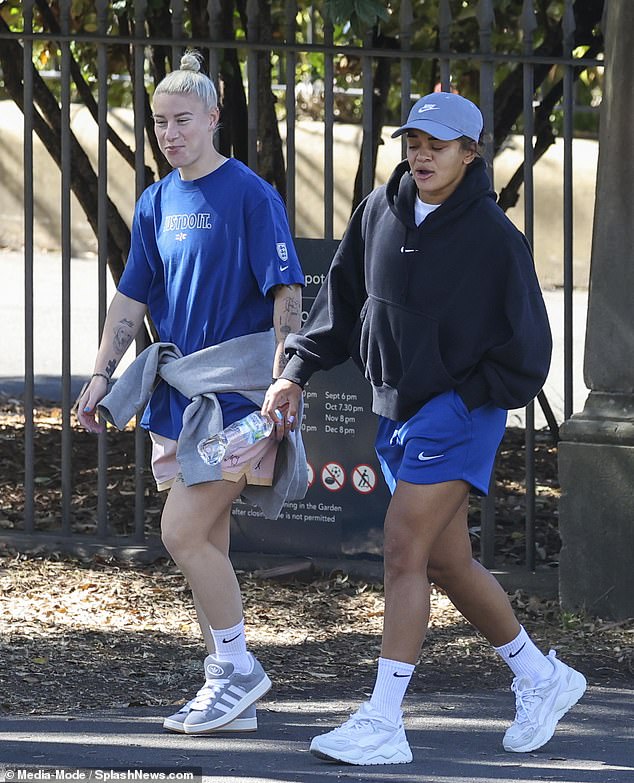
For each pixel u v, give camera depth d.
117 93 51.97
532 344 15.03
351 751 14.95
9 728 16.78
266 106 29.53
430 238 15.04
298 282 16.42
